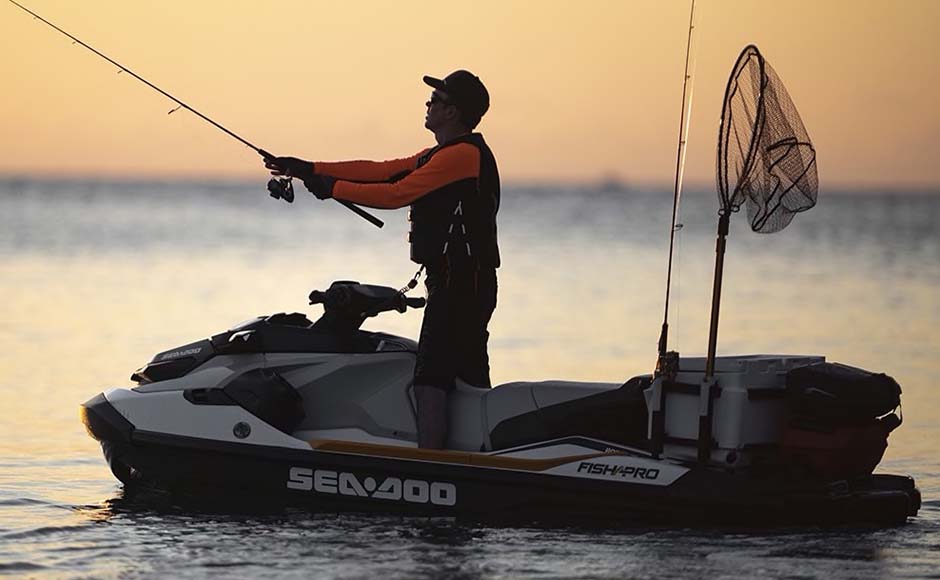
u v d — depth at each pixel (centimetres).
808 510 2009
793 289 7806
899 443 2959
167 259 10331
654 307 6519
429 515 2122
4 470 2559
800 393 1994
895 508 2066
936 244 14062
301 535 2005
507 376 3938
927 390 3759
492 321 5769
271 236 15762
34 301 6406
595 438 2111
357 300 2241
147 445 2223
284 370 2258
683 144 2064
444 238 2142
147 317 5656
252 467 2186
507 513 2086
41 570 1823
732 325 5619
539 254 11894
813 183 2095
